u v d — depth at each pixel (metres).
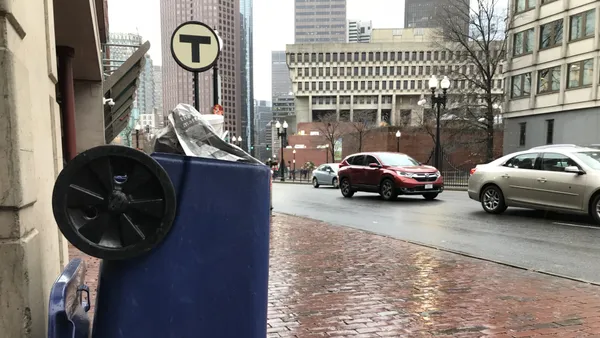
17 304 1.71
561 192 9.10
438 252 6.51
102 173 1.79
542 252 6.62
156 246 1.85
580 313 3.93
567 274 5.41
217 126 2.46
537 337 3.41
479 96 33.34
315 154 80.94
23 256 1.72
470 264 5.75
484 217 10.34
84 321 1.96
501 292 4.55
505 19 34.44
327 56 103.56
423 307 4.09
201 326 1.89
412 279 5.04
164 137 2.11
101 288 1.86
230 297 1.93
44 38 2.33
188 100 25.58
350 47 102.75
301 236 7.92
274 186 29.20
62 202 1.76
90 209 1.83
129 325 1.82
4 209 1.69
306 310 4.02
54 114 2.66
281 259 6.05
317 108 104.19
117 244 1.81
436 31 43.09
